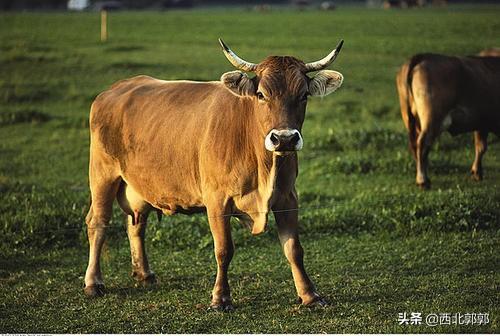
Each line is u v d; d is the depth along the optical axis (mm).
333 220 11289
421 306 8219
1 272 9930
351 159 15438
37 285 9414
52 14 69812
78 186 14688
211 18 62250
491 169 15172
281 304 8438
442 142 16906
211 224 8289
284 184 8102
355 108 21203
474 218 11203
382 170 15000
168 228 11195
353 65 29719
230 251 8273
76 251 10766
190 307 8492
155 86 9297
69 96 23375
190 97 8797
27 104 22719
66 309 8602
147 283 9359
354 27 48719
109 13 74500
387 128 18219
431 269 9508
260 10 85312
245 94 7848
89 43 37969
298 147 7500
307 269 9695
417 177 13922
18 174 15609
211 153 8188
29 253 10609
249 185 8117
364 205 11859
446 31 43000
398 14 64438
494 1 91875
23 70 27938
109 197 9406
